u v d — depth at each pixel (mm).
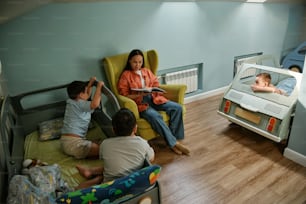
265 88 2146
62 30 2029
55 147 1807
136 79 2230
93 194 975
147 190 1147
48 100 2135
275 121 1981
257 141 2289
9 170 1290
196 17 2834
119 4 2232
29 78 2021
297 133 1917
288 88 2273
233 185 1741
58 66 2111
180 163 2008
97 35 2211
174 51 2809
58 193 1258
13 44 1878
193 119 2773
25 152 1738
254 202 1582
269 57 2703
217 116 2834
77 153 1670
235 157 2062
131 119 1366
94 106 1755
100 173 1502
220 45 3232
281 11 3758
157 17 2531
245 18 3338
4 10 1644
